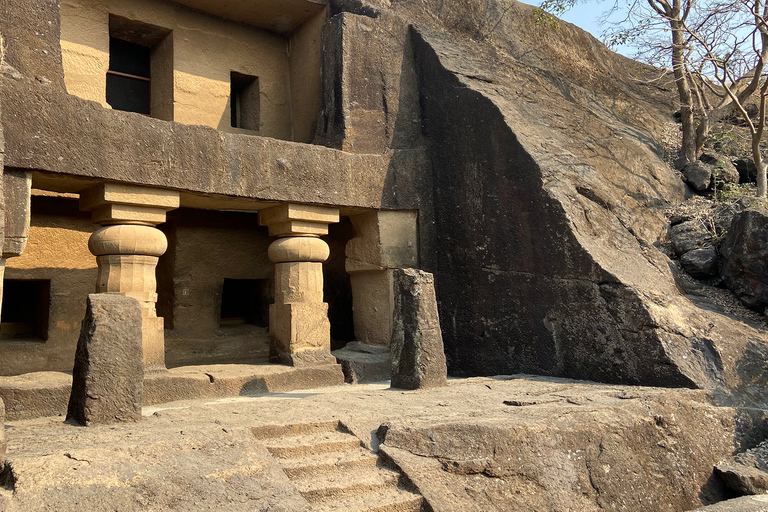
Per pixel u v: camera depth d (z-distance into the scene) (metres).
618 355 5.98
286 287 6.90
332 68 7.73
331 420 4.32
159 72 8.32
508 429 4.11
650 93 11.77
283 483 3.40
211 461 3.41
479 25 9.20
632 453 4.54
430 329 5.79
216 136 6.20
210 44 8.38
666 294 6.31
